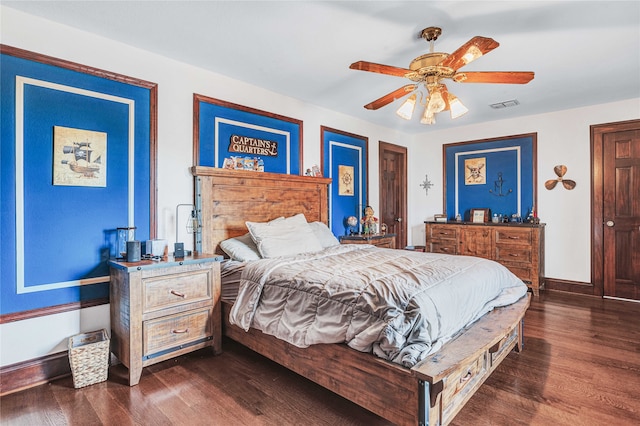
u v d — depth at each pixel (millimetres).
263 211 3395
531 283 4250
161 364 2428
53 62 2229
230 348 2725
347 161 4551
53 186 2242
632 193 3949
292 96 3760
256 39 2480
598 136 4133
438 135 5484
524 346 2686
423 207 5660
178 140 2855
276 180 3516
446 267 2279
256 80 3285
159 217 2732
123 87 2545
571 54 2701
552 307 3730
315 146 4090
